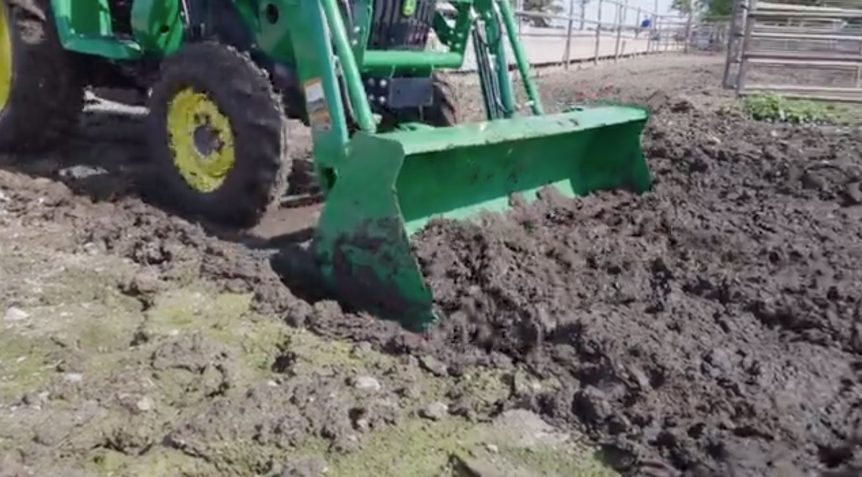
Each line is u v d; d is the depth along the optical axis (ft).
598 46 67.00
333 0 14.89
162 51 18.31
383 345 12.37
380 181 13.20
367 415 10.55
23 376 11.24
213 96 16.52
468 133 14.39
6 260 14.96
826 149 26.25
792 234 17.01
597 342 11.80
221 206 16.75
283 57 16.76
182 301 13.78
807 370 11.46
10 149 21.68
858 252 15.97
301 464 9.51
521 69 18.35
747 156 24.25
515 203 16.14
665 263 14.42
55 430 9.94
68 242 16.06
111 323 12.93
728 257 15.30
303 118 17.57
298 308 13.28
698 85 46.21
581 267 14.25
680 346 11.85
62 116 21.47
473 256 13.65
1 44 21.85
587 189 18.19
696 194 19.70
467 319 12.67
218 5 17.90
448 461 9.89
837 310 13.12
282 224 17.99
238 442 9.94
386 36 17.38
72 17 19.65
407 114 18.76
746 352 11.84
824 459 9.77
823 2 52.90
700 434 10.06
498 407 10.96
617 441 10.11
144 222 16.98
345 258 13.82
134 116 26.68
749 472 9.34
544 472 9.70
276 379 11.44
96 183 19.47
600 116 17.17
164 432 10.11
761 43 43.42
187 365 11.57
